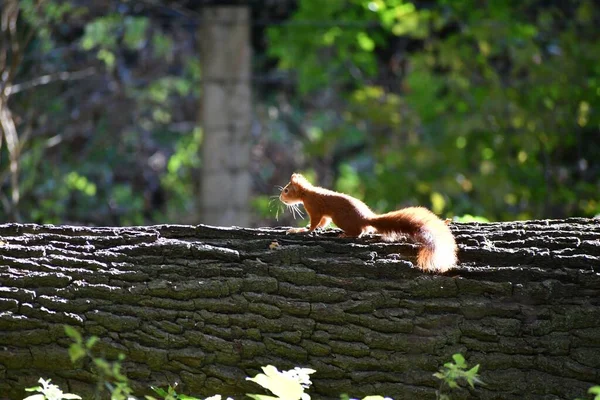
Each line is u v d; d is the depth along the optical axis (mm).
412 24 15969
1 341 5375
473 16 16812
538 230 5668
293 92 21547
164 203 20141
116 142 19062
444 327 5238
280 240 5652
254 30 20719
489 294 5281
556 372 5121
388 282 5355
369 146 18516
